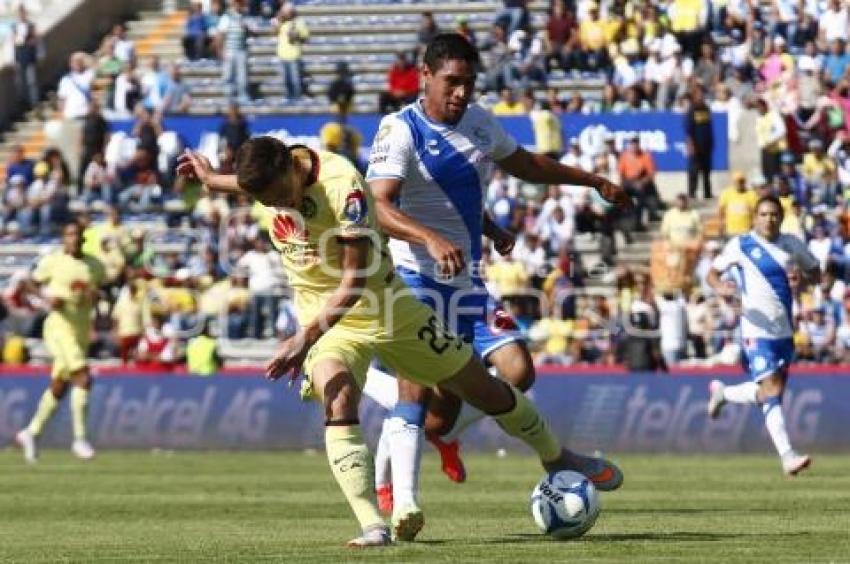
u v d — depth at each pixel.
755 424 47.12
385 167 21.30
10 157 67.00
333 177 18.23
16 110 68.94
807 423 47.03
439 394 23.73
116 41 68.81
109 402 50.31
